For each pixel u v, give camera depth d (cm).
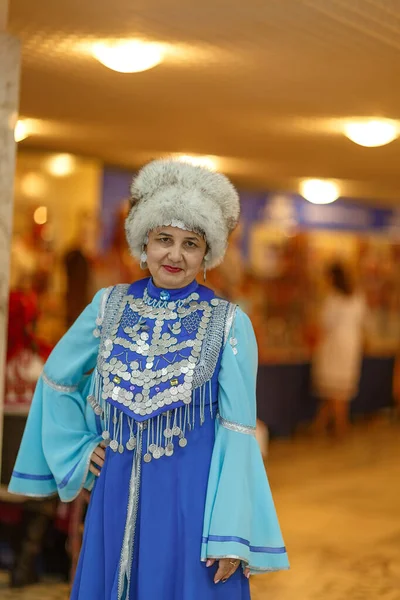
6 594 436
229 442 241
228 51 468
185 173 247
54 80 543
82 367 258
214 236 248
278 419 1016
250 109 609
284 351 1028
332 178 941
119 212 879
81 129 700
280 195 1059
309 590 471
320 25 416
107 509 244
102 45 468
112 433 247
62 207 813
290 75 514
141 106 610
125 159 844
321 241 1084
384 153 763
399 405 1177
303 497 702
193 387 239
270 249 1033
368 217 1147
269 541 246
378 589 476
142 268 261
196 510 239
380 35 428
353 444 981
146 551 238
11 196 393
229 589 244
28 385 462
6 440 427
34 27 438
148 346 245
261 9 396
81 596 246
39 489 263
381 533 597
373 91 546
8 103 391
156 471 241
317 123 650
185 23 422
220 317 246
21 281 693
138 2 392
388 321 1170
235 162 855
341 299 1007
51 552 465
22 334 464
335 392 1009
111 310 255
